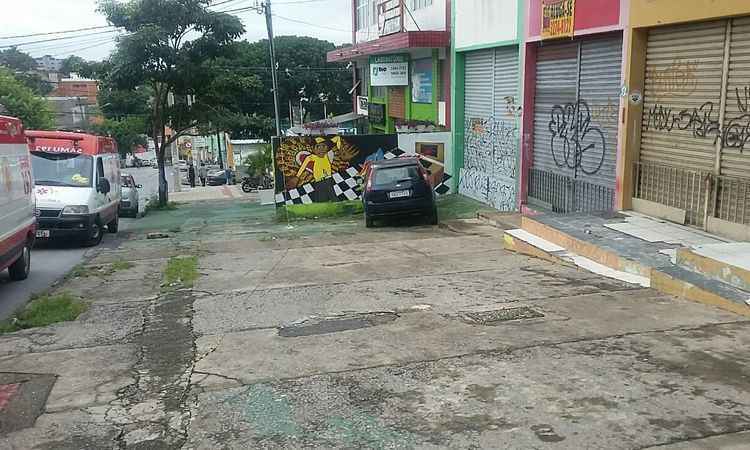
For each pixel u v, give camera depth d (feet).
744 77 28.32
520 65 48.47
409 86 74.33
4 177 31.32
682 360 16.37
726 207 29.81
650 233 31.55
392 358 17.72
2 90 129.18
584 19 39.27
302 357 18.28
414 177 49.24
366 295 26.02
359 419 14.03
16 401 16.03
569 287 25.30
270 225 56.70
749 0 26.91
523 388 15.12
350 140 58.34
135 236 56.08
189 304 26.32
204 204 96.63
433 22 66.08
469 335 19.40
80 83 298.97
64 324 24.03
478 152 58.85
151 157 349.20
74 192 48.55
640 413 13.53
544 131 47.21
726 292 21.30
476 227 47.93
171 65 88.94
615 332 18.86
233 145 215.51
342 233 48.47
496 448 12.40
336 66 201.05
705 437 12.41
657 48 33.99
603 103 39.29
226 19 88.63
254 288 28.89
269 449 12.90
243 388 16.17
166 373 17.74
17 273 35.68
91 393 16.47
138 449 13.23
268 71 186.70
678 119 32.73
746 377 15.16
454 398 14.80
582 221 35.32
